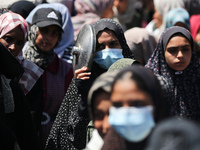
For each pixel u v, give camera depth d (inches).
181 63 418.0
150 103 233.3
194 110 416.8
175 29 426.9
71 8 754.8
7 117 383.6
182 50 420.5
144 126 222.1
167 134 184.9
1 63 379.6
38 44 525.3
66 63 544.1
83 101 416.8
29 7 638.5
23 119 396.5
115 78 239.1
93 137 295.0
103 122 272.8
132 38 567.5
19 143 392.5
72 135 424.8
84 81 418.0
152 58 437.7
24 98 402.0
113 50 430.0
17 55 471.8
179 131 182.5
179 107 413.7
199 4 842.2
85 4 740.0
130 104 231.5
